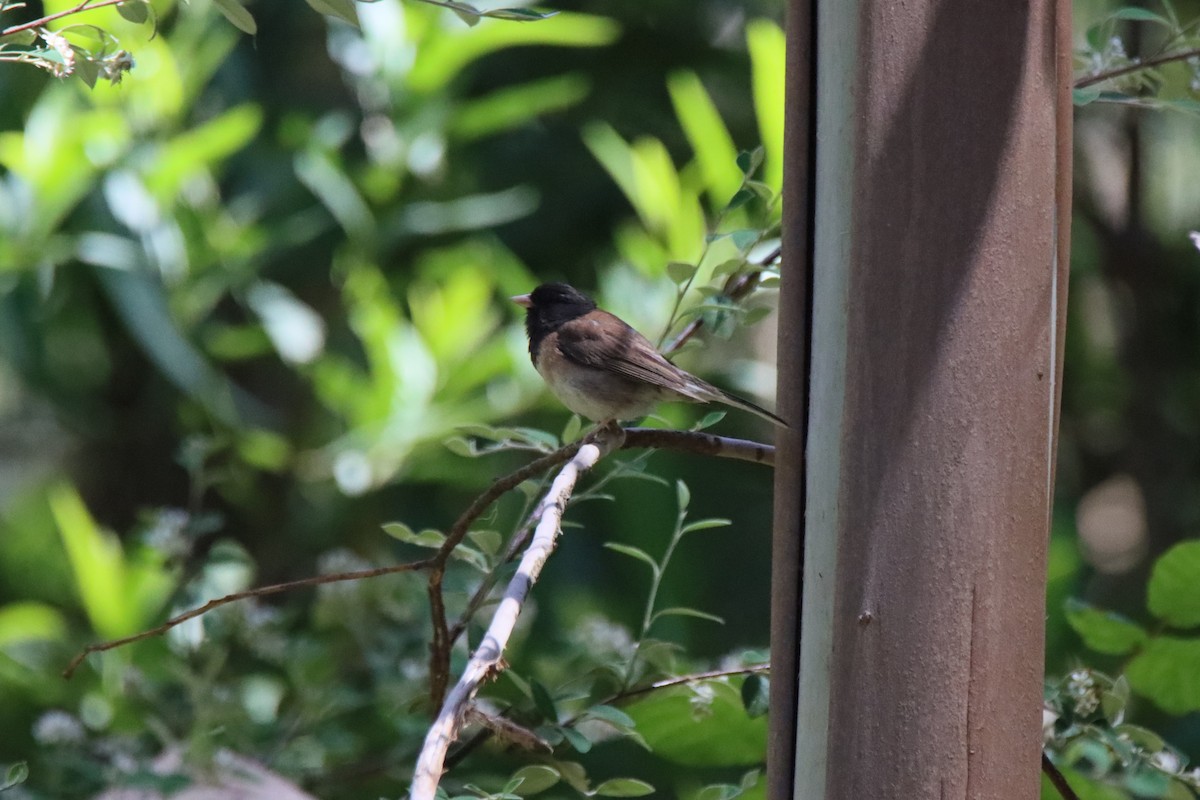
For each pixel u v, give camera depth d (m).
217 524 8.03
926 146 3.73
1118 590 12.48
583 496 5.75
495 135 11.51
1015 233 3.74
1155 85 5.98
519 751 5.71
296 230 10.07
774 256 5.71
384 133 10.32
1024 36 3.76
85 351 11.57
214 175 10.35
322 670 7.57
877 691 3.71
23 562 11.80
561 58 11.95
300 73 11.75
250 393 12.05
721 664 6.50
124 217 9.14
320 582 4.78
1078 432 13.13
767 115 7.77
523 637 8.46
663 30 11.97
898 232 3.73
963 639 3.67
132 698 7.50
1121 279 12.92
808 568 3.93
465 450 5.72
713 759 5.95
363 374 11.05
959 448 3.68
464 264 10.40
